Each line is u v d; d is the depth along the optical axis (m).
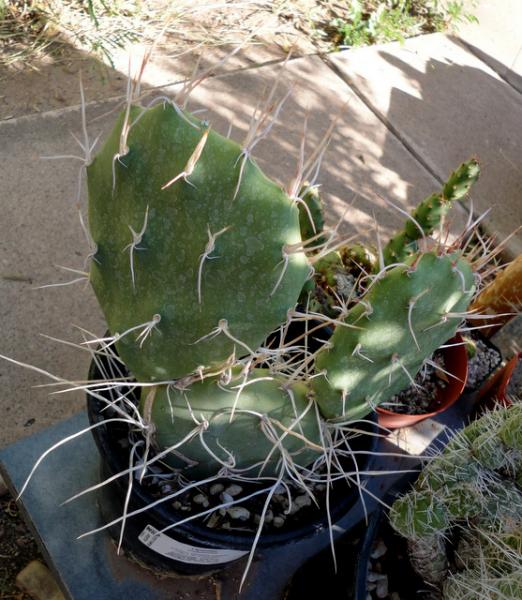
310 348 1.23
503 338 1.82
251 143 0.73
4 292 1.89
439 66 3.11
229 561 1.14
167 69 2.59
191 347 0.85
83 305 1.92
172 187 0.74
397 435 1.50
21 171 2.17
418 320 0.85
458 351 1.52
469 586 0.99
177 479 1.05
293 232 0.73
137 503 0.99
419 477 1.09
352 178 2.47
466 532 1.08
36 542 1.47
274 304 0.78
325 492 1.09
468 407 1.61
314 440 0.98
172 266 0.79
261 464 1.01
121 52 2.60
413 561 1.11
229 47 2.77
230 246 0.74
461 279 0.84
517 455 0.98
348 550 1.21
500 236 2.48
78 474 1.37
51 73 2.48
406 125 2.75
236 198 0.72
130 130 0.75
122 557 1.29
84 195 2.16
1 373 1.73
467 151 2.74
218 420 0.92
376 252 1.53
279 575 1.32
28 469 1.35
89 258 0.87
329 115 2.66
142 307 0.84
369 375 0.90
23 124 2.30
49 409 1.70
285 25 2.96
